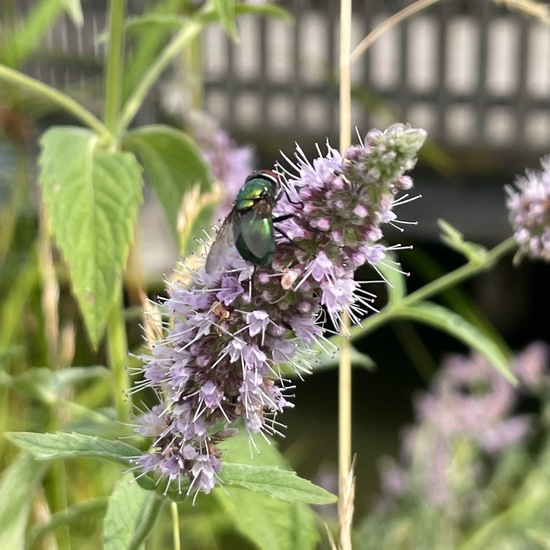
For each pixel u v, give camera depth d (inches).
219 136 8.8
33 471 6.2
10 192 10.0
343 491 5.4
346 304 4.5
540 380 12.4
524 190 7.0
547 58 20.1
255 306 4.5
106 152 6.1
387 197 4.4
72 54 11.6
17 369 8.3
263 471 4.6
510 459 11.8
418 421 15.5
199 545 9.1
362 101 10.8
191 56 10.1
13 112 9.4
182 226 6.3
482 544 9.8
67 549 7.4
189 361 4.6
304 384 17.3
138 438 5.4
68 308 8.7
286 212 4.4
